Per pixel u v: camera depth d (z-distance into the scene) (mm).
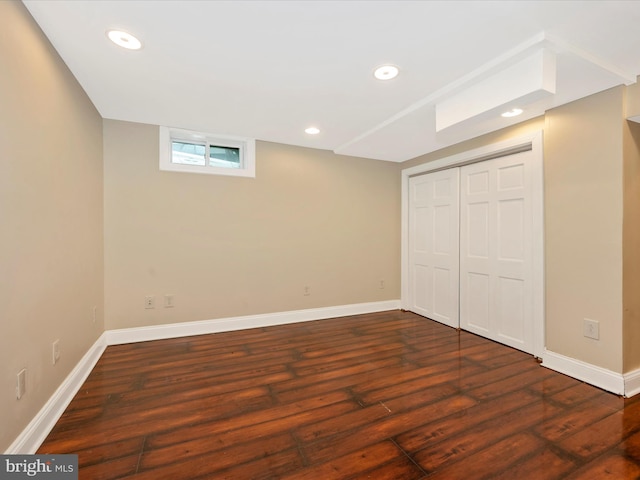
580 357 2312
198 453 1521
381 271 4336
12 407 1378
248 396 2068
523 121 2770
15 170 1416
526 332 2822
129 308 3049
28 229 1527
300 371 2451
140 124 3045
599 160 2203
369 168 4223
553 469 1421
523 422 1778
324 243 3967
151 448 1555
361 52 1828
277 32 1652
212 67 2004
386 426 1744
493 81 1991
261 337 3250
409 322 3811
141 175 3064
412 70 2020
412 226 4285
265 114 2787
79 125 2244
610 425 1745
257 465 1445
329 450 1551
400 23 1573
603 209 2186
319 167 3908
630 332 2135
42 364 1661
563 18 1510
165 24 1594
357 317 4035
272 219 3664
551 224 2504
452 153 3535
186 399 2025
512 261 2961
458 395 2080
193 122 3006
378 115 2787
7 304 1350
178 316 3246
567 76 1983
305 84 2227
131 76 2123
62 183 1939
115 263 2980
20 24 1447
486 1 1411
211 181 3361
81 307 2287
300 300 3840
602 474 1393
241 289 3525
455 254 3584
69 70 2033
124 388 2166
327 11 1492
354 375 2381
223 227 3426
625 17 1489
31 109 1556
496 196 3125
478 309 3324
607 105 2158
